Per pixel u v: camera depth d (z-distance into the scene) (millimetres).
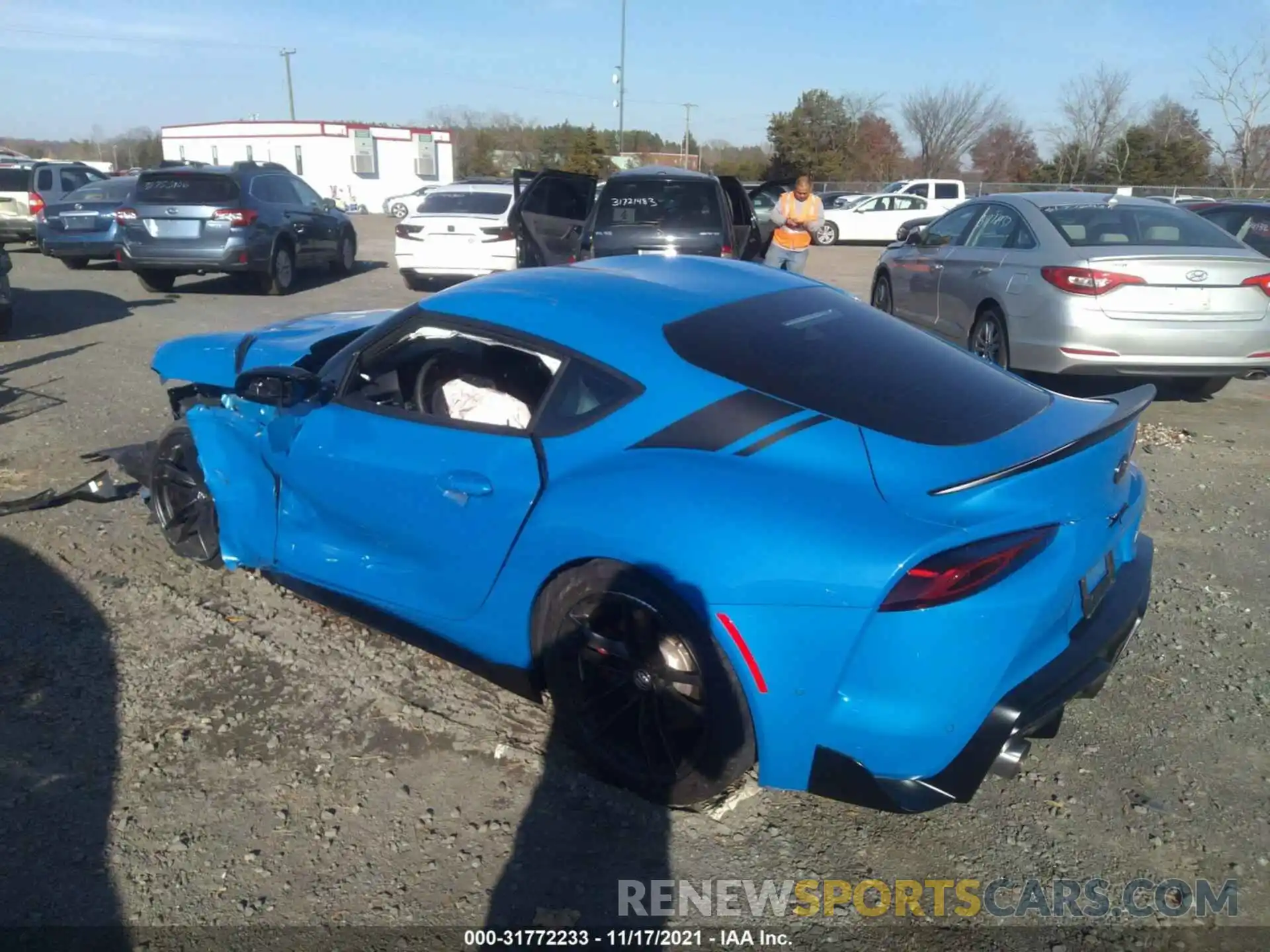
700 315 3209
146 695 3562
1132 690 3682
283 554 3904
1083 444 2666
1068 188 37875
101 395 7562
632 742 3059
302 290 14055
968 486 2582
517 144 58875
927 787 2631
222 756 3230
